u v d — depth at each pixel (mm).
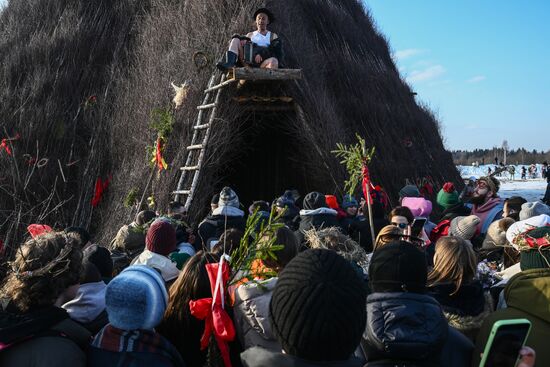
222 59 8078
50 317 2094
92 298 2877
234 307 2670
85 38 11258
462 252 2898
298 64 9156
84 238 4461
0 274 6285
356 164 5598
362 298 1657
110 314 2174
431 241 5266
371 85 11906
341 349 1611
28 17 11727
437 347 2139
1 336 1976
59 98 10141
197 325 2836
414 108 13445
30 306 2094
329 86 10977
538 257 2781
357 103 11117
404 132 11867
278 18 9586
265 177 12398
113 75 10789
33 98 9953
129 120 9750
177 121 8688
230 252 3412
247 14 9227
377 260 2367
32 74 10477
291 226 6188
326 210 5258
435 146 12898
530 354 1953
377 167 10102
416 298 2238
